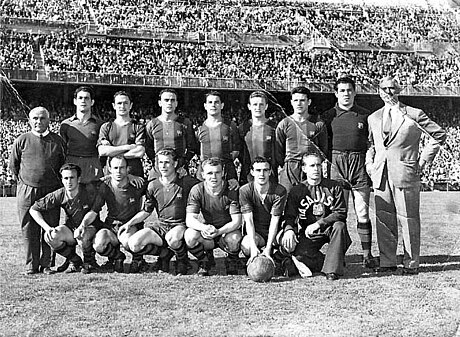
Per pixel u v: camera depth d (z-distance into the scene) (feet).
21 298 14.43
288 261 17.58
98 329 11.80
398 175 17.78
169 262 18.86
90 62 68.54
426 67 52.03
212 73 61.77
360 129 19.12
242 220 17.78
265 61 59.47
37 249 17.97
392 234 18.42
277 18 60.90
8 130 59.11
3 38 67.82
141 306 13.66
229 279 16.93
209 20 63.98
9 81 64.95
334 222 17.24
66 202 17.66
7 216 37.09
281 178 19.20
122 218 18.11
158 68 66.90
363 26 55.83
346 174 19.27
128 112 18.98
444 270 18.52
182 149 19.10
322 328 11.95
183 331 11.68
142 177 19.01
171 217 17.78
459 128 50.44
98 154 19.36
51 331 11.67
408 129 17.69
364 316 12.89
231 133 19.07
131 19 68.39
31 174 17.79
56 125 68.08
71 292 15.10
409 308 13.55
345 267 19.43
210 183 17.29
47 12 68.85
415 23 53.01
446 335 11.50
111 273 17.83
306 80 56.65
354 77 53.06
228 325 12.12
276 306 13.73
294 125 18.95
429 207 37.37
